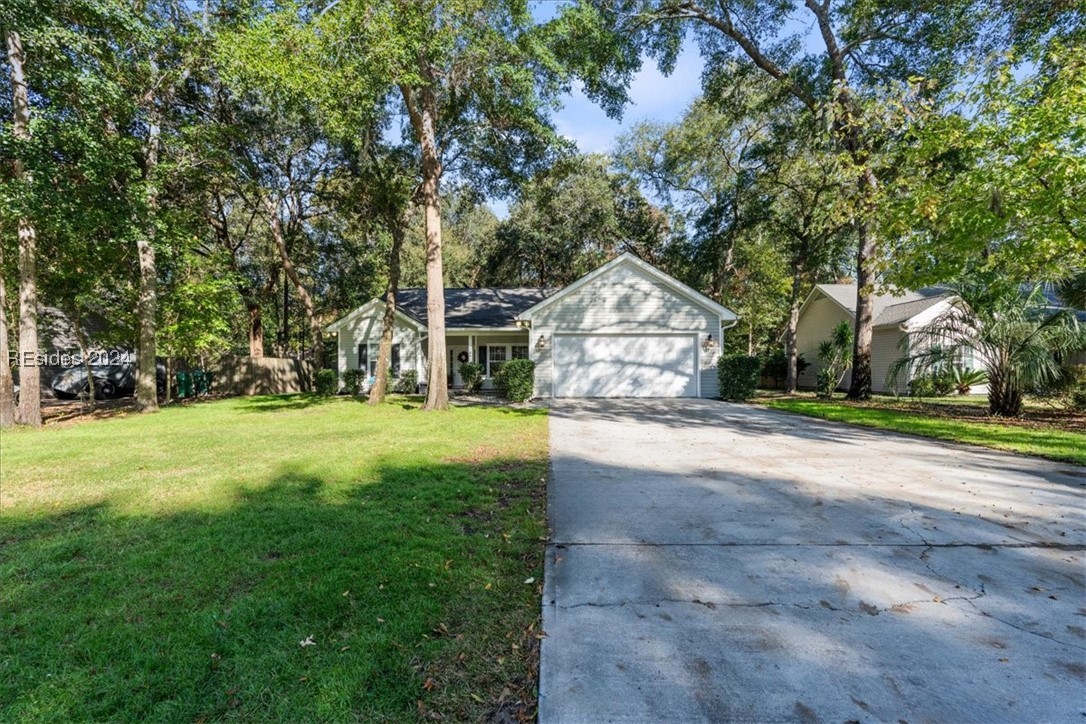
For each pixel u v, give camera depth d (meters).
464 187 16.78
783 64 15.41
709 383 16.09
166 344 15.25
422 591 2.86
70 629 2.50
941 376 12.09
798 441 7.81
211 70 13.58
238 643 2.36
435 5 9.73
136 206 11.62
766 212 17.80
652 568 3.22
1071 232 7.08
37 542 3.63
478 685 2.11
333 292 29.56
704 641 2.41
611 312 16.17
